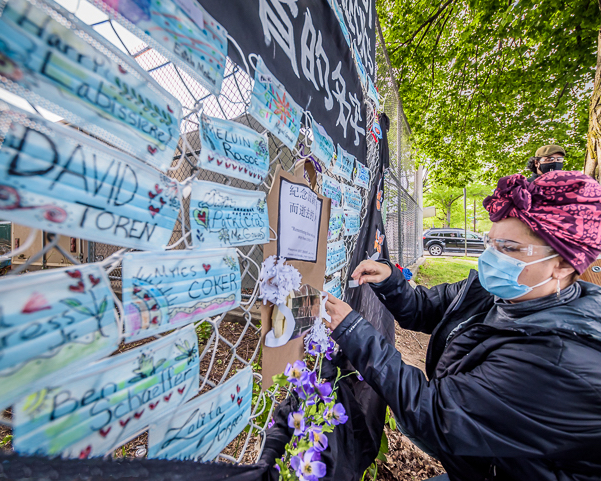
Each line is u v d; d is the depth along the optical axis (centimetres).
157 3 37
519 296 98
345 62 131
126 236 35
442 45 694
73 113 29
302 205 86
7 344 24
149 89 38
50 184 26
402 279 154
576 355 72
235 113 76
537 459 83
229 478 54
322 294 94
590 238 84
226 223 54
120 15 32
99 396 32
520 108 678
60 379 28
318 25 101
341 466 89
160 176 40
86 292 30
